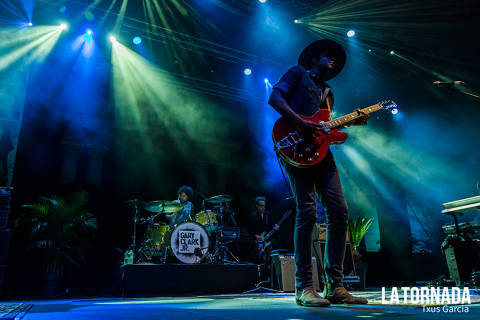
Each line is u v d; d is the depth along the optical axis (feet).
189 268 16.51
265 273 20.31
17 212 26.45
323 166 7.55
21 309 6.92
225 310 6.14
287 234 23.89
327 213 7.42
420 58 29.17
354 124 7.90
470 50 26.84
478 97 12.89
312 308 6.15
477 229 15.14
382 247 30.94
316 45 8.43
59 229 21.76
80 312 6.42
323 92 8.15
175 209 21.27
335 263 7.20
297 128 7.31
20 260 23.65
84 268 26.14
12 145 24.68
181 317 5.26
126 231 30.76
